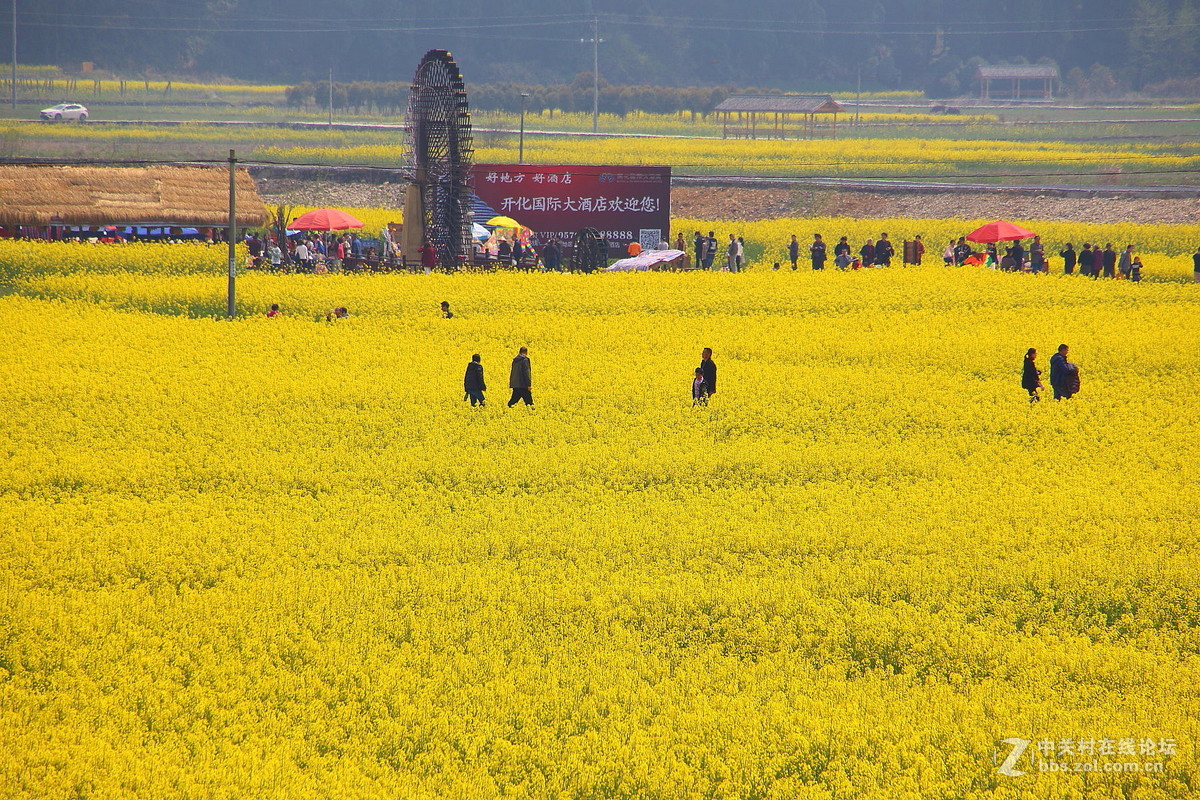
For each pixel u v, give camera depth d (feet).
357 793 140.87
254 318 448.65
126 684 164.25
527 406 330.13
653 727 156.87
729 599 197.98
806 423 315.78
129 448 283.59
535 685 168.35
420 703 162.91
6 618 184.03
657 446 291.99
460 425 309.83
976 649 179.52
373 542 222.28
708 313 481.05
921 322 454.40
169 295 489.26
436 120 593.01
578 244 647.15
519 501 251.60
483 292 510.99
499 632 185.57
